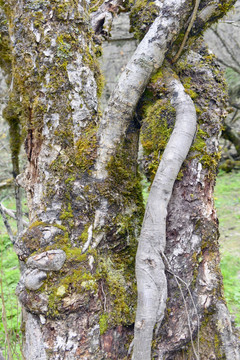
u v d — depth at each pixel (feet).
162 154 6.70
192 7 6.75
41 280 6.23
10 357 7.98
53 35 6.65
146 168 6.95
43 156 6.79
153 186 6.32
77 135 6.76
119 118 6.69
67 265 6.36
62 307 6.18
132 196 7.39
